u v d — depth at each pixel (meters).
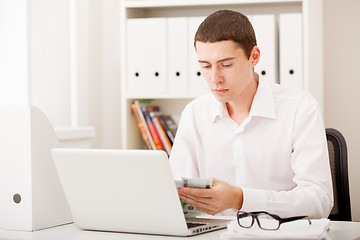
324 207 1.41
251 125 1.66
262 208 1.30
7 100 2.46
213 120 1.71
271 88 1.66
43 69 2.68
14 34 2.45
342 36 2.91
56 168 1.32
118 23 3.16
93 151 1.24
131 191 1.23
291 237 1.08
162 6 2.86
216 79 1.37
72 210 1.34
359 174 2.91
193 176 1.76
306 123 1.58
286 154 1.63
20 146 1.41
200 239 1.19
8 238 1.28
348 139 2.92
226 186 1.27
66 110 2.89
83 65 2.97
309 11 2.65
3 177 1.44
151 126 2.83
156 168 1.17
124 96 2.82
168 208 1.20
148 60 2.79
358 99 2.90
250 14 2.89
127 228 1.28
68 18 2.90
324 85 2.93
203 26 1.38
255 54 1.46
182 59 2.75
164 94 2.77
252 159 1.67
